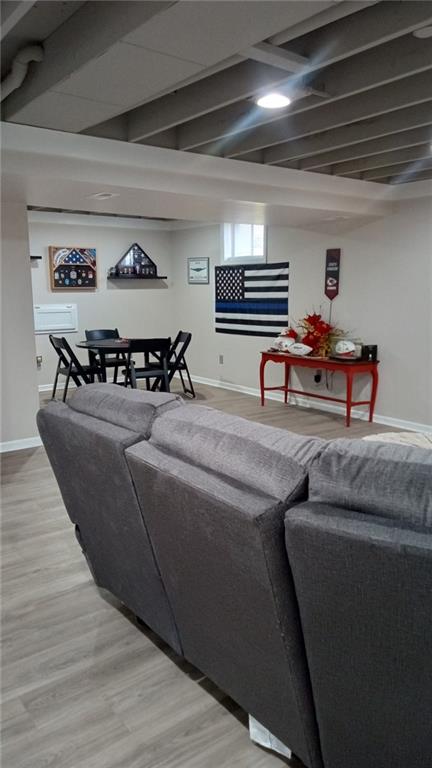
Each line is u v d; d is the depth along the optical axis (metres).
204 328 7.45
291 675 1.35
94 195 3.62
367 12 1.92
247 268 6.57
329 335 5.46
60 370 5.89
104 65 1.99
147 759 1.58
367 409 5.39
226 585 1.44
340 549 1.09
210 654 1.70
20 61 2.23
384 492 1.11
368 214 4.77
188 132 3.27
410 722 1.18
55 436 2.11
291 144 3.61
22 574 2.59
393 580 1.04
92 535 2.22
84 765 1.56
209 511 1.35
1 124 2.74
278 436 1.41
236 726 1.71
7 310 4.34
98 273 7.23
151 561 1.82
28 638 2.13
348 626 1.16
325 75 2.53
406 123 3.00
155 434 1.68
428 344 4.79
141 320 7.74
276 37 1.91
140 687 1.87
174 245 7.80
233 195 3.78
